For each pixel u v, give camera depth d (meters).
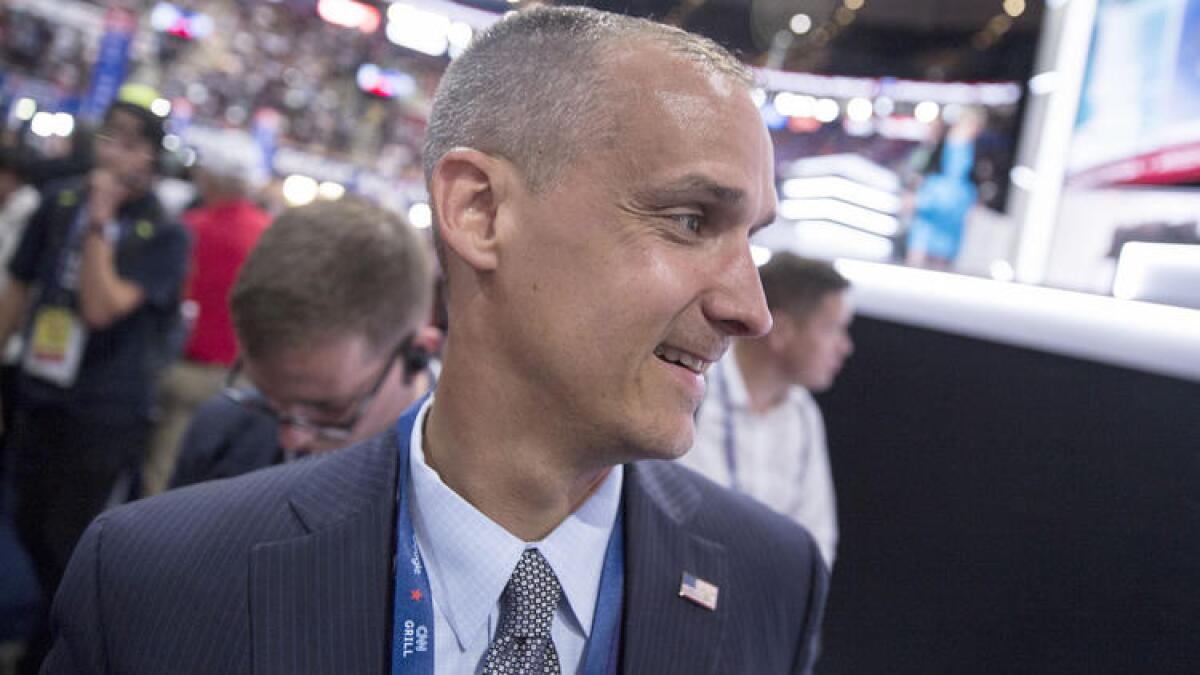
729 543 0.79
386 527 0.70
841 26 7.08
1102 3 3.39
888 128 6.39
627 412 0.61
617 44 0.63
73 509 2.22
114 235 2.24
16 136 2.76
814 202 5.14
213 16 8.89
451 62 0.72
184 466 1.35
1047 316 2.35
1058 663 2.18
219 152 2.69
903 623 2.54
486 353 0.65
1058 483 2.26
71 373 2.21
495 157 0.64
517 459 0.66
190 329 2.62
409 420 0.76
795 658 0.80
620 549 0.73
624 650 0.69
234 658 0.65
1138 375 2.12
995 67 5.64
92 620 0.69
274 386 1.10
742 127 0.62
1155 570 2.03
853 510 2.72
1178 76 3.05
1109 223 3.30
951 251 4.53
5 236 2.27
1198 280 2.12
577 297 0.61
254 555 0.68
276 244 1.08
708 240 0.63
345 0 9.66
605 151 0.60
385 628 0.67
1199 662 1.91
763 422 2.06
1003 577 2.34
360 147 9.54
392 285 1.09
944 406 2.55
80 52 7.16
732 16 7.27
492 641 0.67
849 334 2.83
